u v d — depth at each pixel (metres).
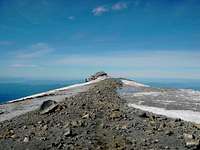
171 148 18.28
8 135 21.42
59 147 18.48
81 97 37.22
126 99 37.97
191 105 34.66
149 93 45.84
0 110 37.53
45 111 27.25
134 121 24.00
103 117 25.53
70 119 24.77
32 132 21.64
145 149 18.08
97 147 18.58
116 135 20.67
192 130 21.89
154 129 21.95
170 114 28.48
